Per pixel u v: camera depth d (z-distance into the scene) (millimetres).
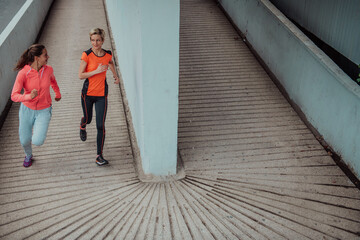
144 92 4445
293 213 4586
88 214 4324
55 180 4914
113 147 5672
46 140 5746
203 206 4562
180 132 6184
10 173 5016
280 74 7449
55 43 8984
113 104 6816
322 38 7102
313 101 6285
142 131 4824
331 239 4238
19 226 4121
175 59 4344
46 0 10688
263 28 8055
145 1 3951
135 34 4578
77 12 10922
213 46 8898
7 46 6867
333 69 5656
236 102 7066
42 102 4582
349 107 5332
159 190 4828
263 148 5867
